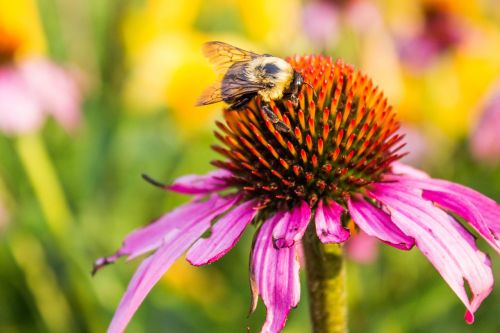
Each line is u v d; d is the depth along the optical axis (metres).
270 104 0.23
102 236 0.33
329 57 0.24
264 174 0.23
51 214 0.32
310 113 0.22
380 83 0.37
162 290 0.31
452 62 0.40
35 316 0.32
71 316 0.32
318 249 0.22
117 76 0.39
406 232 0.21
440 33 0.41
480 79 0.39
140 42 0.38
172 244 0.22
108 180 0.35
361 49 0.38
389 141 0.23
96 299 0.31
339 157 0.22
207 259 0.21
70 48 0.40
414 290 0.31
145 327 0.30
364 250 0.30
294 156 0.22
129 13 0.39
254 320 0.31
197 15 0.45
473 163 0.36
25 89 0.33
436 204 0.22
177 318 0.31
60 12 0.41
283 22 0.39
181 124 0.36
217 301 0.31
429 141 0.36
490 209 0.22
